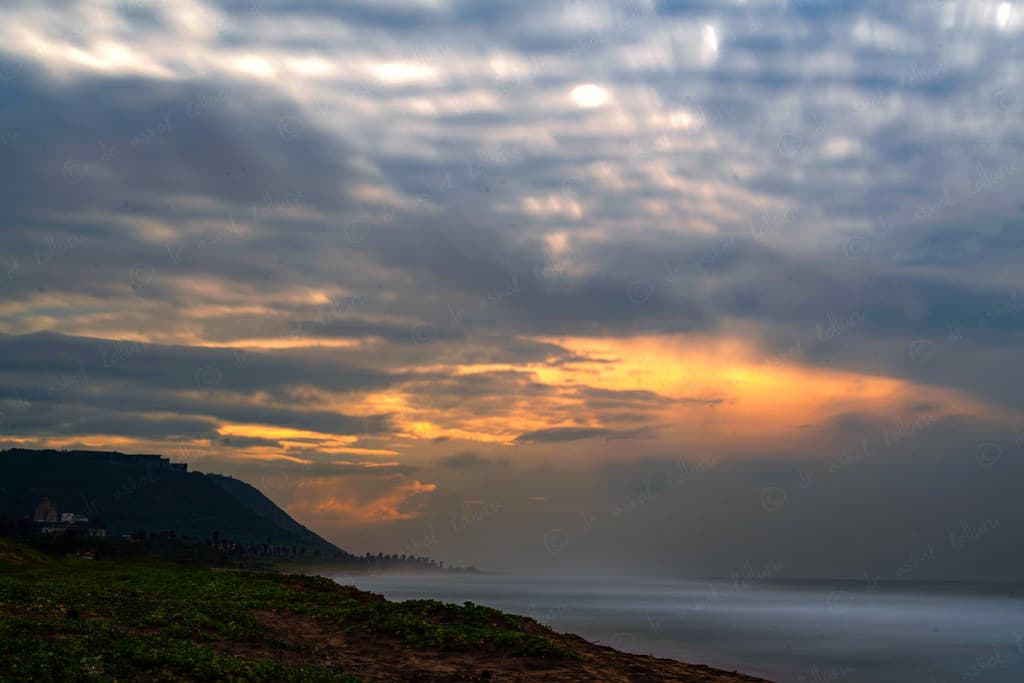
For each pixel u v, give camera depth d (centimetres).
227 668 2498
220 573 6312
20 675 2086
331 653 3359
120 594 4012
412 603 4416
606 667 3397
